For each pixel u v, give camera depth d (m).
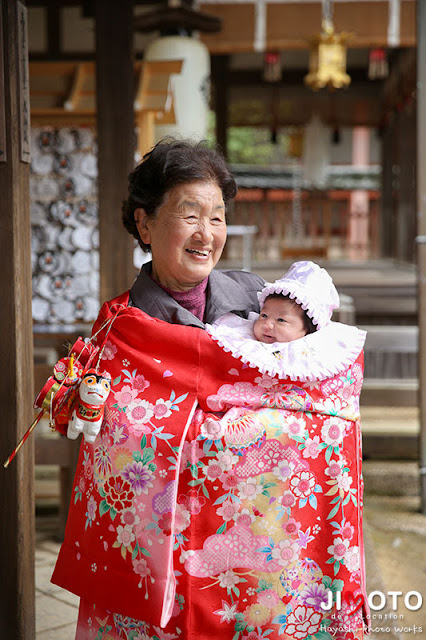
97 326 1.88
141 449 1.74
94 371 1.76
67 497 3.85
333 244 20.05
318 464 1.78
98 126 3.77
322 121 14.64
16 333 2.29
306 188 19.36
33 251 4.57
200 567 1.73
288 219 19.78
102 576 1.78
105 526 1.78
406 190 13.04
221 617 1.73
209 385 1.77
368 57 13.95
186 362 1.78
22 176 2.33
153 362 1.78
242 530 1.73
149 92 4.61
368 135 21.69
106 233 3.81
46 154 4.52
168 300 1.87
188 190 1.78
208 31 7.24
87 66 4.47
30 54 6.48
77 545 1.87
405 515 4.41
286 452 1.74
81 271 4.57
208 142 1.92
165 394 1.77
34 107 4.40
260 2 9.36
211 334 1.77
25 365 2.34
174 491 1.70
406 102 12.12
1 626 2.31
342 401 1.81
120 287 3.82
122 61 3.74
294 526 1.75
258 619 1.73
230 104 14.36
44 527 4.10
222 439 1.73
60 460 3.81
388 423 6.01
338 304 1.89
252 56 13.41
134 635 1.77
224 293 1.98
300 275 1.88
